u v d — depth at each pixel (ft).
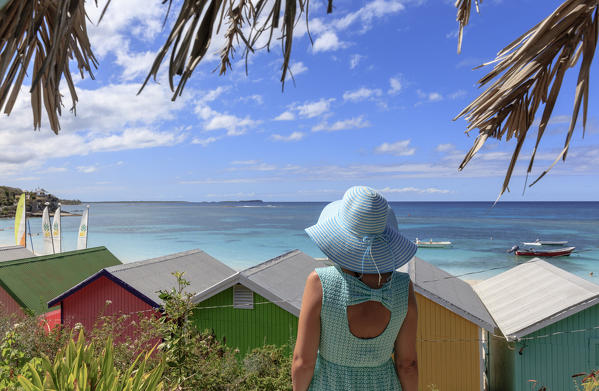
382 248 5.56
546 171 7.04
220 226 390.01
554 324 40.24
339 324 5.39
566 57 7.07
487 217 544.21
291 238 271.69
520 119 7.67
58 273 63.10
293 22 4.56
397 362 5.88
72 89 6.19
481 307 48.08
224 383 20.08
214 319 43.88
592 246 224.33
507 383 44.50
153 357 17.30
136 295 41.24
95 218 574.15
